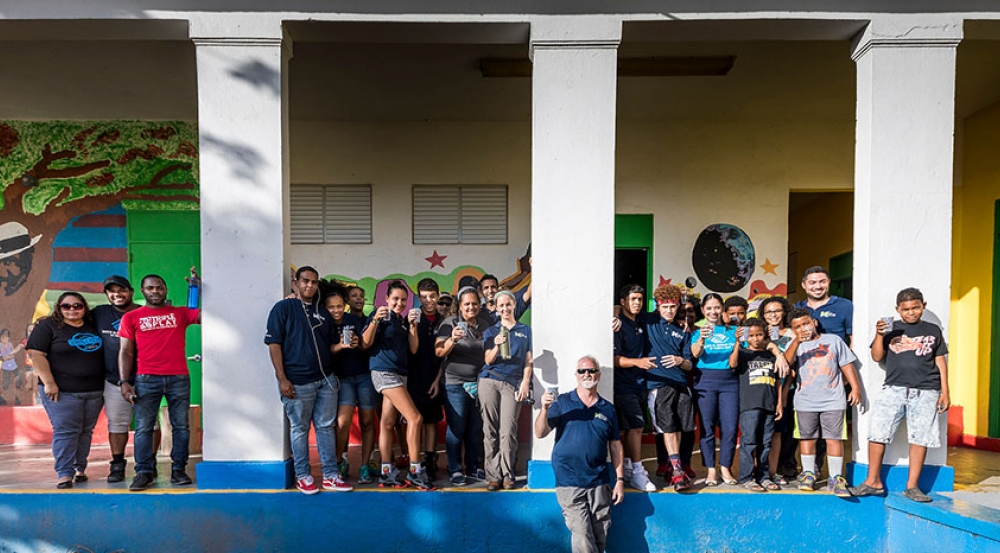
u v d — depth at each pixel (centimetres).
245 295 421
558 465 391
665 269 653
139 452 433
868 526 414
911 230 421
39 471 491
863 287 428
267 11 416
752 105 611
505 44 473
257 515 416
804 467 430
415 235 654
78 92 563
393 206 650
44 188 632
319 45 473
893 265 421
